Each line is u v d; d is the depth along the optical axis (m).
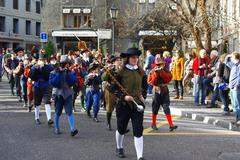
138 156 8.69
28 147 10.09
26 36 58.84
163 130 12.70
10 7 56.19
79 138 11.27
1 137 11.30
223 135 11.98
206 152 9.71
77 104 19.20
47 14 48.47
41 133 11.92
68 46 48.47
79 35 46.91
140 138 8.73
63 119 14.55
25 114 15.67
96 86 14.16
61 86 11.45
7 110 16.72
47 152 9.59
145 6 46.66
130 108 8.88
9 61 21.17
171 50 35.19
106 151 9.73
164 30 31.80
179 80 20.53
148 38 39.78
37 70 13.15
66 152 9.61
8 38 55.38
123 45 46.56
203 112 15.95
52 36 48.12
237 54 13.25
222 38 26.91
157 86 12.44
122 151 9.19
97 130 12.55
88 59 18.36
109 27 44.69
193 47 30.50
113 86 8.95
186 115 16.02
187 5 22.34
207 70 17.83
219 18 24.92
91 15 47.78
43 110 16.83
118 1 47.28
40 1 61.03
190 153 9.59
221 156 9.32
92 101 14.58
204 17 21.59
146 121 14.57
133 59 9.04
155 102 12.53
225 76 15.15
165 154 9.48
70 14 48.41
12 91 21.80
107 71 9.12
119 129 9.07
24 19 58.66
